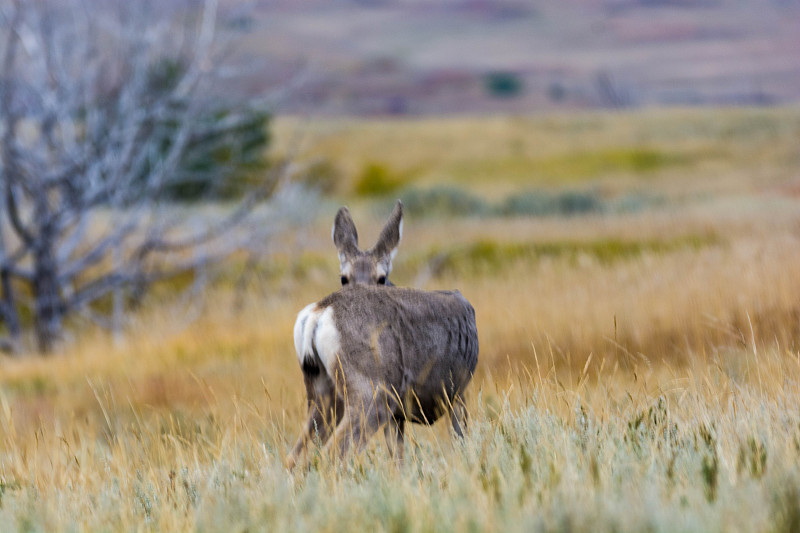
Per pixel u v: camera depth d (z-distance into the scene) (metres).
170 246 72.75
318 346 21.95
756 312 35.16
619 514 14.59
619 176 183.88
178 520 18.08
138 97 71.94
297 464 21.14
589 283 48.69
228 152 98.69
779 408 21.55
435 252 81.00
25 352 68.38
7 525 18.58
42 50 69.19
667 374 29.69
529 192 137.62
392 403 21.69
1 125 67.75
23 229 68.19
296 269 81.06
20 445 29.91
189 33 71.56
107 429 35.28
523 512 15.34
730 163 185.25
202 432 27.81
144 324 69.50
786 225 59.09
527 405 24.25
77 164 68.44
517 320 40.44
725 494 15.52
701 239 71.38
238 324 59.44
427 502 16.22
